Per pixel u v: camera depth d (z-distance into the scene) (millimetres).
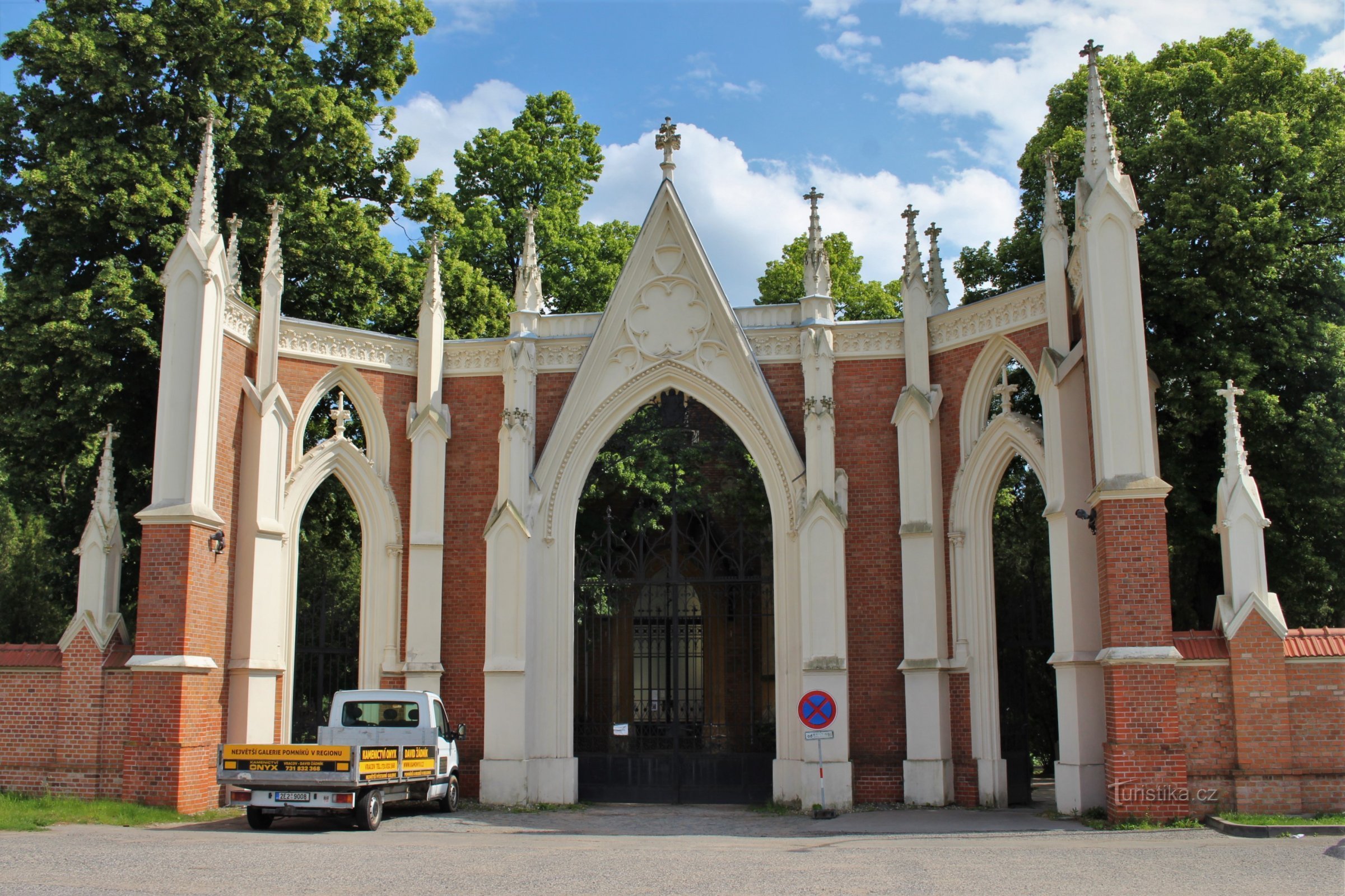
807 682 21828
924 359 22922
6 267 24516
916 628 21906
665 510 24766
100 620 19797
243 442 21609
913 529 22156
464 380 24547
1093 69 18734
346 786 16547
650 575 26891
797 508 22875
